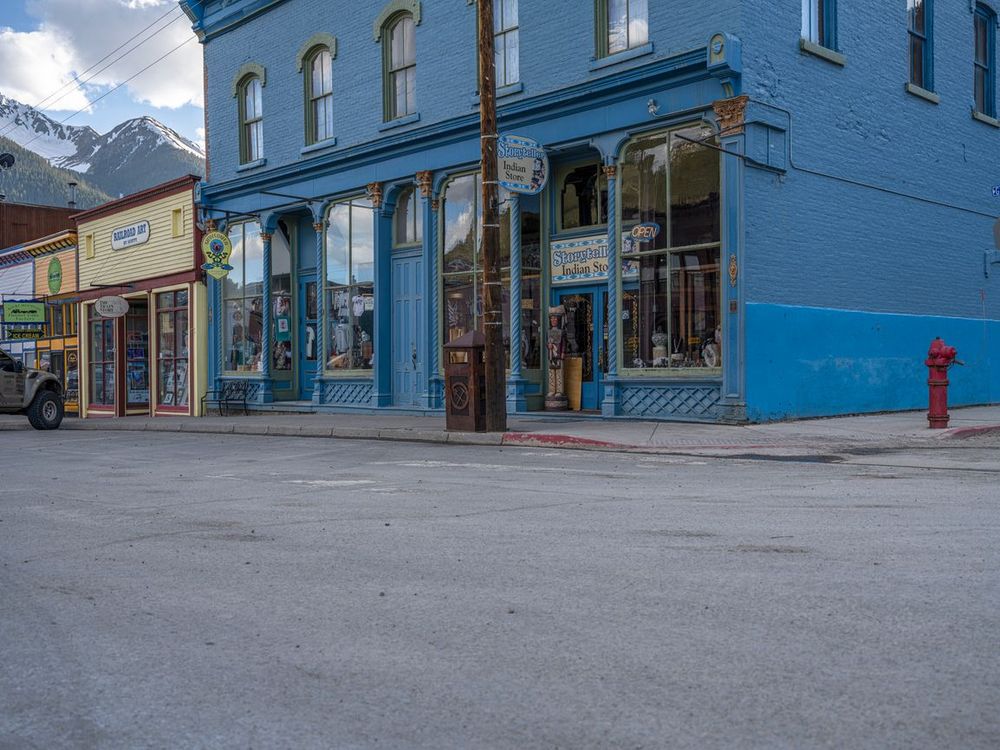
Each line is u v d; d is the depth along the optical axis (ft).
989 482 28.76
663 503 25.62
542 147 56.85
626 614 14.78
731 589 16.06
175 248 87.56
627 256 53.67
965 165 64.95
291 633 14.37
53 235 106.42
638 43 53.01
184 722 11.02
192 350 85.92
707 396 50.21
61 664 13.28
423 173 64.64
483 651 13.20
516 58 59.16
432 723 10.74
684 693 11.38
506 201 60.85
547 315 59.88
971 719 10.43
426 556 19.42
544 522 22.99
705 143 48.52
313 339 78.07
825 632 13.55
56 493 31.24
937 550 18.67
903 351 58.80
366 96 69.31
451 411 50.21
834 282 53.78
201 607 15.99
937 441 41.47
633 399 53.57
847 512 23.41
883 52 57.93
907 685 11.44
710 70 47.85
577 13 55.52
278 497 28.73
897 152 58.80
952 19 64.28
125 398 97.66
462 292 63.67
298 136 75.25
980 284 66.18
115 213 96.68
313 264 77.77
